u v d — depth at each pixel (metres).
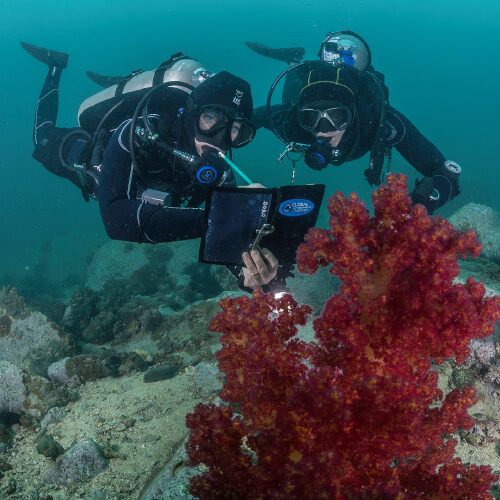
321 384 1.43
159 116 3.36
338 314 1.55
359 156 4.83
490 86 68.44
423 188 4.00
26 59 102.56
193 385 4.38
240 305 1.87
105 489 3.31
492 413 2.92
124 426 3.95
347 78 4.38
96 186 3.99
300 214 2.31
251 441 1.60
